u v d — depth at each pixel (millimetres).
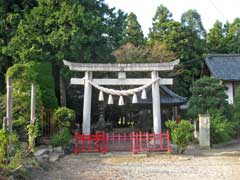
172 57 38250
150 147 21391
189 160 18188
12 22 26312
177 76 41844
